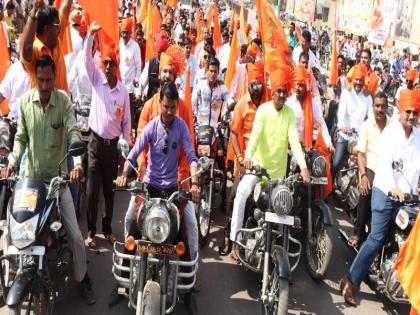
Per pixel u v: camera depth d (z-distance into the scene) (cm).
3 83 531
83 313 445
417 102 468
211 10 1859
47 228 375
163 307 378
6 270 403
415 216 461
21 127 414
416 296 402
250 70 572
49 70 398
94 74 534
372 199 493
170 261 391
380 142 548
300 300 501
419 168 486
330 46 2288
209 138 624
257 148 507
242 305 479
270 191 447
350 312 487
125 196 704
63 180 385
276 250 436
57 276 413
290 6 3416
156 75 823
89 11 498
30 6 470
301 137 596
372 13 2109
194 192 396
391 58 1752
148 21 1238
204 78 690
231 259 565
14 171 402
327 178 566
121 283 411
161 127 439
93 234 554
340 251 618
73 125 413
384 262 491
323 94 943
